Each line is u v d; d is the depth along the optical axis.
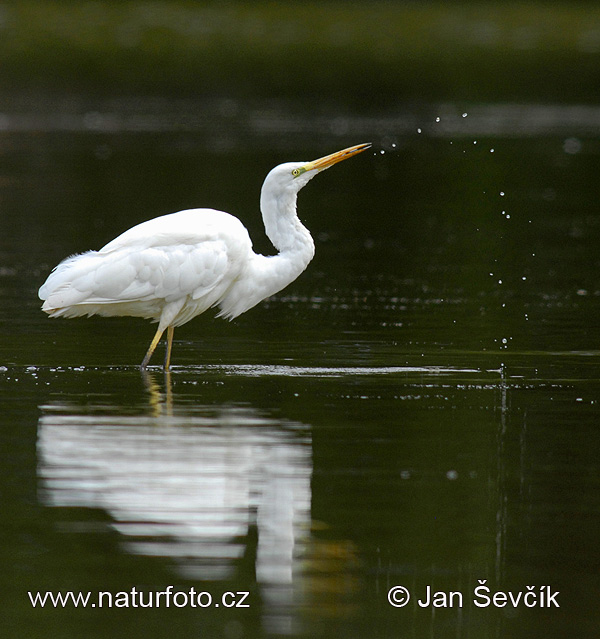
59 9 76.88
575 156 42.50
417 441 10.34
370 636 7.06
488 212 30.52
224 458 9.76
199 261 12.95
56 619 7.20
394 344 14.88
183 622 7.21
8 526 8.29
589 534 8.29
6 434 10.33
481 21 80.44
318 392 12.18
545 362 13.79
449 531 8.33
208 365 13.58
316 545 8.11
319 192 34.84
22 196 30.56
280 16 79.75
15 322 16.12
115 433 10.43
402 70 66.38
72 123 50.19
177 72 64.19
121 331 15.69
